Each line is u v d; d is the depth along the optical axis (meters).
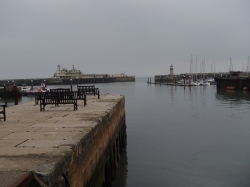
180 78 135.38
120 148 16.58
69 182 5.44
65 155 5.32
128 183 11.77
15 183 3.74
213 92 67.25
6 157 5.28
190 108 37.19
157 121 26.97
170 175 12.46
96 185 8.33
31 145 6.25
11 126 9.07
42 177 4.29
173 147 16.98
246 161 13.92
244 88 67.50
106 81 166.25
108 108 13.51
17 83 122.19
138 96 61.50
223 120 26.64
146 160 14.69
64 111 13.12
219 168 13.05
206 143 17.66
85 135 7.05
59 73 143.38
